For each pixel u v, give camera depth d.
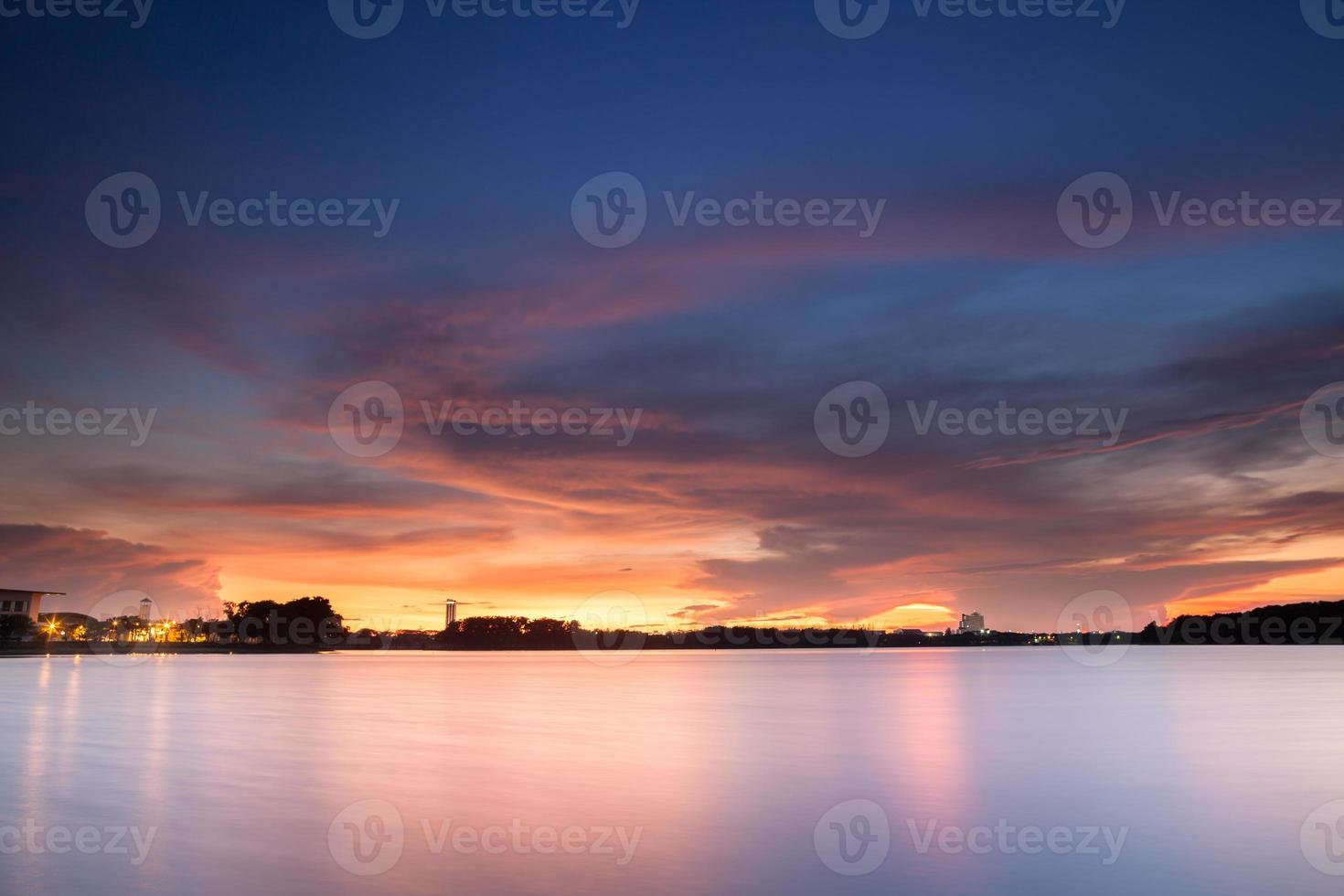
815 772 17.06
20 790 15.25
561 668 81.94
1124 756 19.05
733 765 17.89
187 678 54.75
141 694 39.56
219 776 16.64
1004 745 20.98
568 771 17.28
